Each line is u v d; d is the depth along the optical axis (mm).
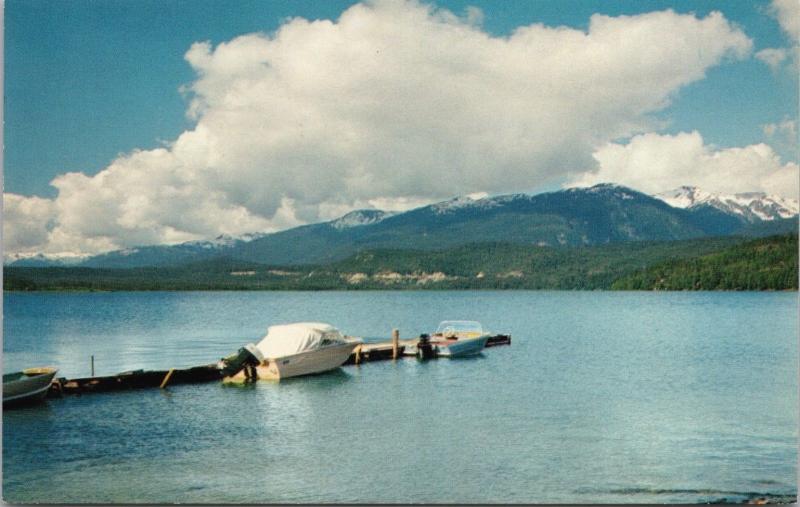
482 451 27406
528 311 140375
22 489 23703
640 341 70438
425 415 33438
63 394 36844
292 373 42219
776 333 79812
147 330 93250
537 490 23734
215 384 40844
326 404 35906
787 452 27219
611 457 26625
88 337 82250
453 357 53125
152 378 39750
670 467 25578
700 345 65938
